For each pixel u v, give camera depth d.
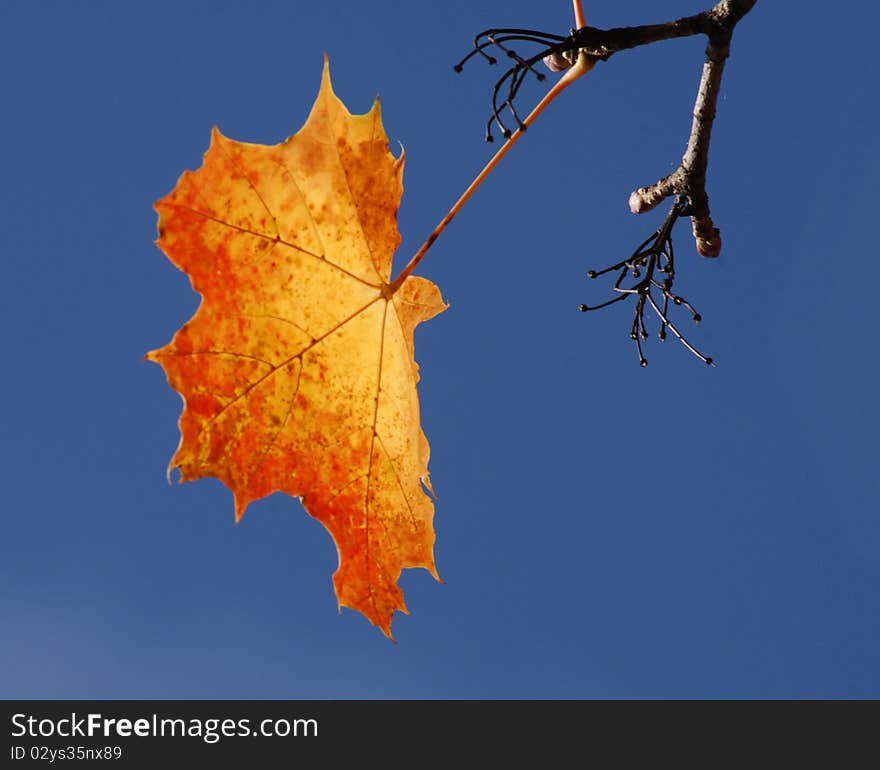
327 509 0.93
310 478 0.93
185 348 0.91
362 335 0.93
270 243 0.92
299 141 0.92
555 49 0.91
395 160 0.93
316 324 0.93
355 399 0.93
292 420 0.93
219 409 0.92
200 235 0.91
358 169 0.92
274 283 0.92
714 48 0.91
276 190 0.92
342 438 0.93
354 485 0.93
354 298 0.93
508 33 0.90
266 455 0.92
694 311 0.92
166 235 0.91
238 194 0.92
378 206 0.93
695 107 0.92
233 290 0.92
